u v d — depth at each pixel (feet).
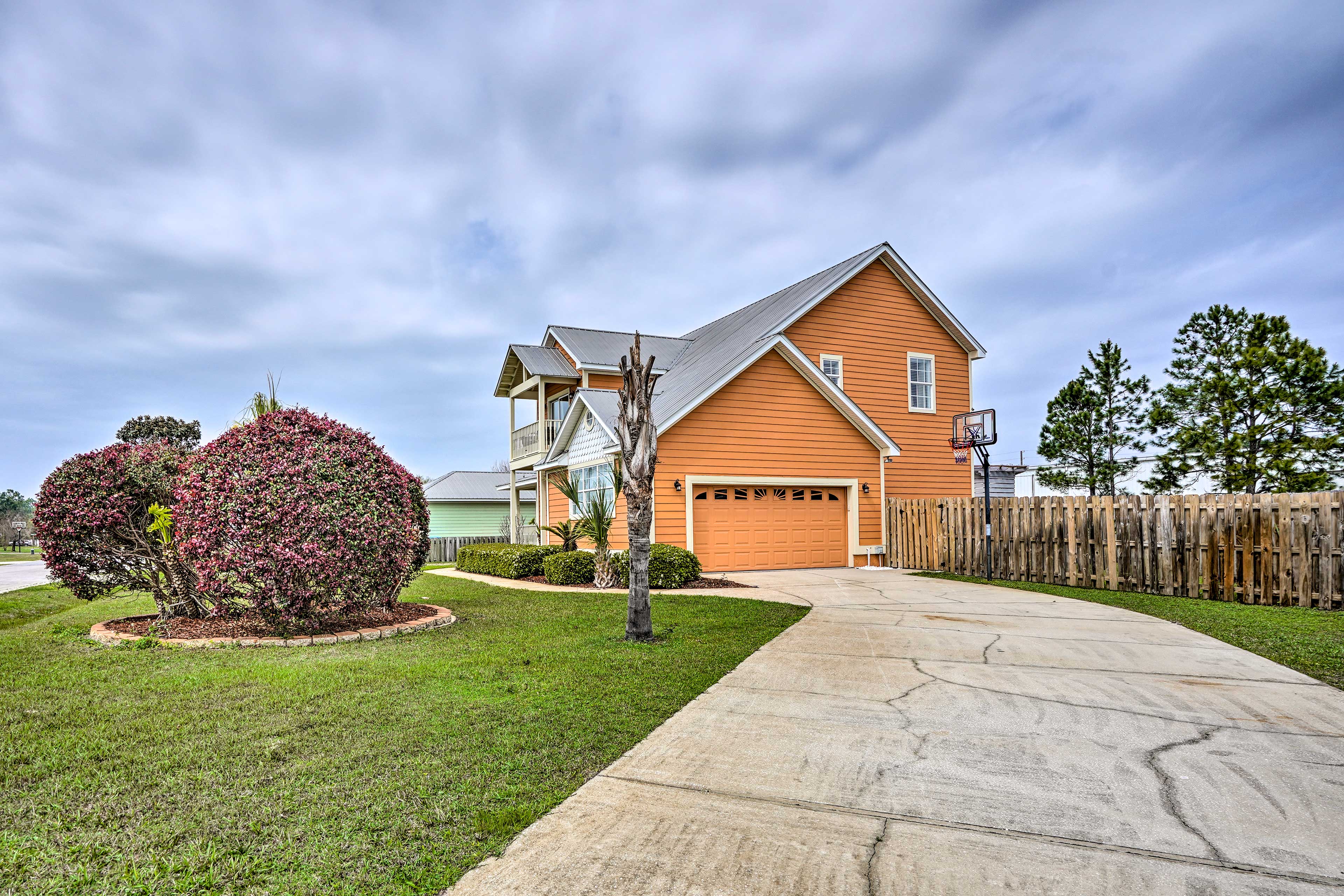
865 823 11.01
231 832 10.61
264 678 20.01
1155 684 19.43
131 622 30.60
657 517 50.29
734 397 53.57
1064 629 27.91
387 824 10.92
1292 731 15.28
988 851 10.11
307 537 26.12
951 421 71.72
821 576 49.26
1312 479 62.44
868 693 18.58
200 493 26.16
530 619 31.22
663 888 9.12
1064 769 13.21
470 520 122.72
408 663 22.02
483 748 14.24
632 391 26.68
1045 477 86.12
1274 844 10.25
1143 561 39.34
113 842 10.26
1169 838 10.46
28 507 267.39
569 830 10.77
